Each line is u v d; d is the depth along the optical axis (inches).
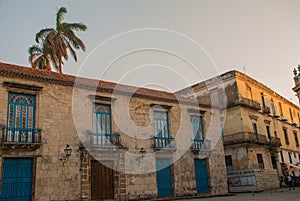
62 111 717.3
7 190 606.2
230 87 1334.9
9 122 645.3
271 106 1578.5
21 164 638.5
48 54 1191.6
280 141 1528.1
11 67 732.7
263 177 1126.4
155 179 837.2
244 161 1231.5
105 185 749.9
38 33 1205.1
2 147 610.5
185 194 885.2
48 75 759.7
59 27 1224.2
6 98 647.1
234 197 817.5
